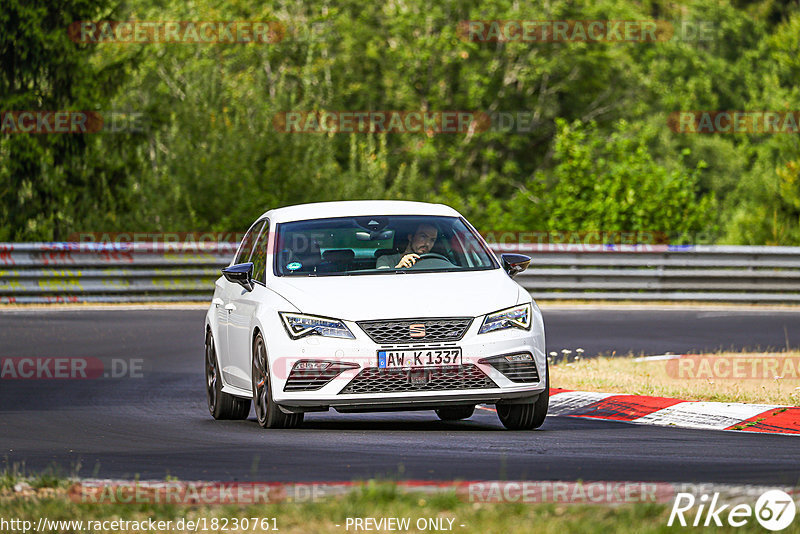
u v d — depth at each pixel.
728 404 36.94
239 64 177.38
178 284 83.69
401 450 29.31
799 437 32.84
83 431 35.09
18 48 114.88
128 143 120.56
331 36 185.00
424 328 32.28
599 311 79.88
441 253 35.78
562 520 19.23
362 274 34.59
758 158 192.62
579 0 189.12
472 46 182.75
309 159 112.81
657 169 113.69
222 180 107.50
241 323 35.91
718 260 88.31
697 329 67.88
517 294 33.84
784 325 70.44
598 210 112.06
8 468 27.36
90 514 20.48
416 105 189.75
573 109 193.12
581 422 36.94
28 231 116.00
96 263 81.56
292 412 32.97
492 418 39.38
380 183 124.62
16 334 63.59
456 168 188.62
